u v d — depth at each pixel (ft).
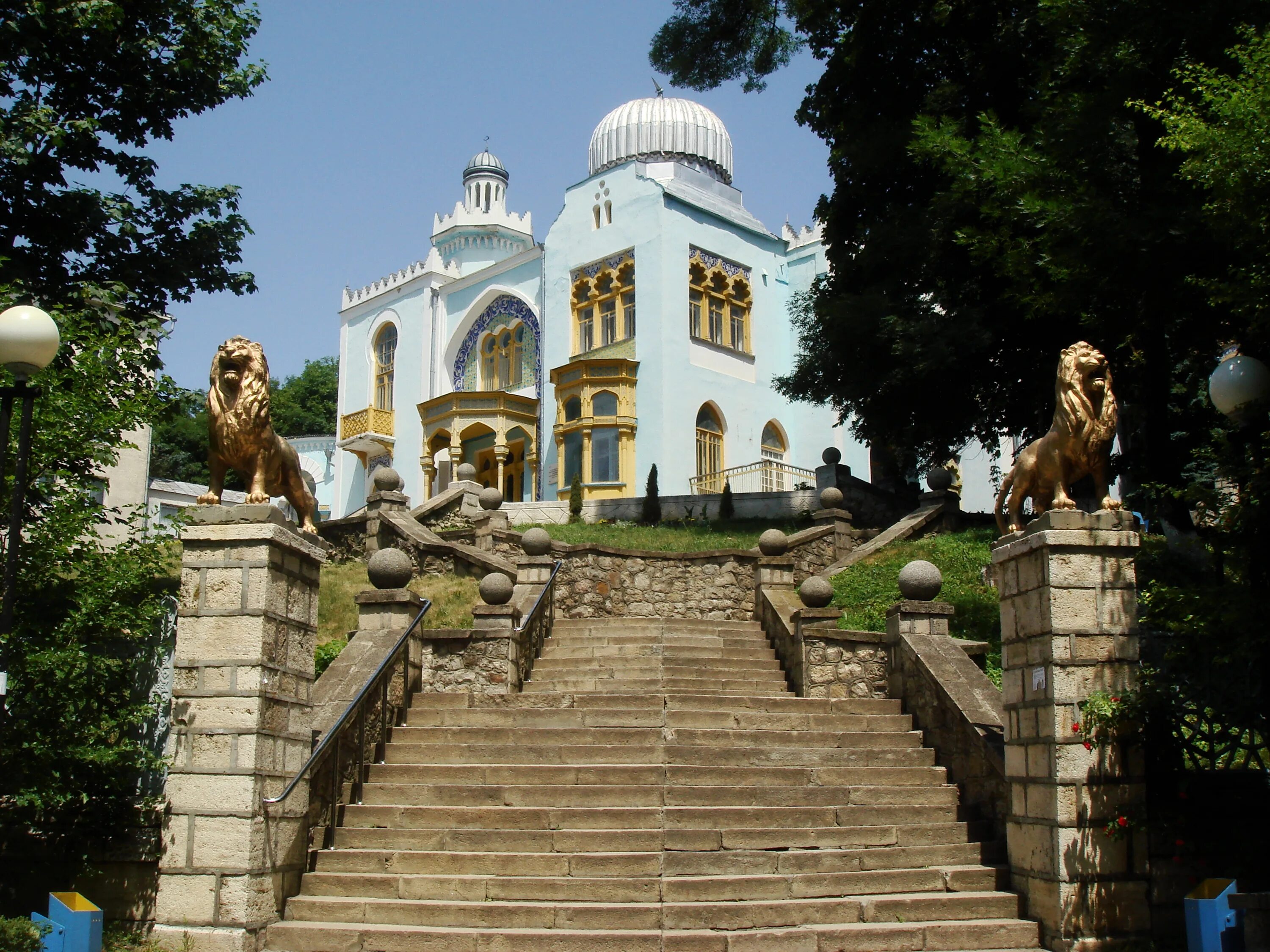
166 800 27.99
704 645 48.83
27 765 28.14
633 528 85.56
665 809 31.40
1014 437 73.10
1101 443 29.86
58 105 48.11
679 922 27.45
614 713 38.34
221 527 28.96
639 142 125.39
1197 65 35.37
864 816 32.63
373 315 139.74
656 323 109.70
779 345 120.47
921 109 66.18
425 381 131.13
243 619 28.50
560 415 112.47
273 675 28.84
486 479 126.62
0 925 24.73
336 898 28.96
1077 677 28.73
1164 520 51.70
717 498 92.43
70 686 29.25
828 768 34.94
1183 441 61.98
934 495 69.10
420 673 40.91
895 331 63.77
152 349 38.70
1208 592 28.76
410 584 60.64
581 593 58.18
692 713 38.29
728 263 116.98
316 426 208.13
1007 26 61.00
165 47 48.19
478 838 30.68
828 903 28.32
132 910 28.45
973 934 28.04
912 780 35.19
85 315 39.29
